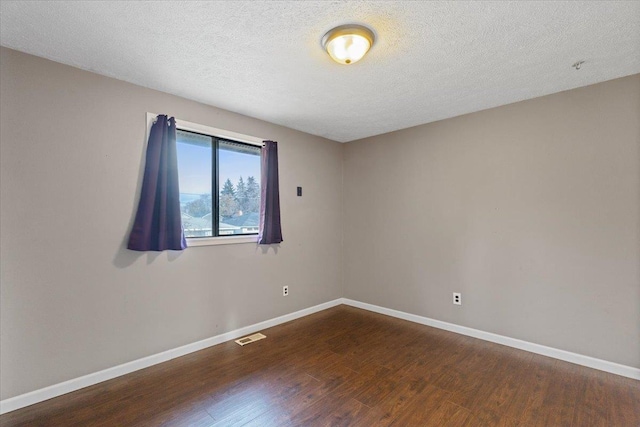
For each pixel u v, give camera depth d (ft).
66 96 7.27
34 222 6.84
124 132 8.15
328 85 8.44
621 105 8.01
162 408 6.60
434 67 7.44
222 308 10.17
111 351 7.84
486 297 10.32
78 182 7.42
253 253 11.11
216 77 7.97
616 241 8.07
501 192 10.01
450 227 11.20
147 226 8.26
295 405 6.72
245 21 5.68
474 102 9.71
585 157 8.52
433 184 11.67
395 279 12.86
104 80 7.84
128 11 5.39
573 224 8.70
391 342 10.12
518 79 8.11
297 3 5.18
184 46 6.53
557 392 7.18
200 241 9.61
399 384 7.55
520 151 9.62
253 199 11.48
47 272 6.98
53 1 5.11
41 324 6.89
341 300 14.80
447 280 11.27
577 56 6.95
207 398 6.97
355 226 14.42
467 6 5.27
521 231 9.61
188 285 9.34
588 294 8.46
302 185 12.96
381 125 12.12
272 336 10.66
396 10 5.37
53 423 6.11
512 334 9.75
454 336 10.62
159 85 8.44
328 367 8.41
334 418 6.29
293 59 7.07
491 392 7.20
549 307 9.08
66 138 7.27
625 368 7.89
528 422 6.16
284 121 11.61
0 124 6.48
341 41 5.98
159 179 8.58
